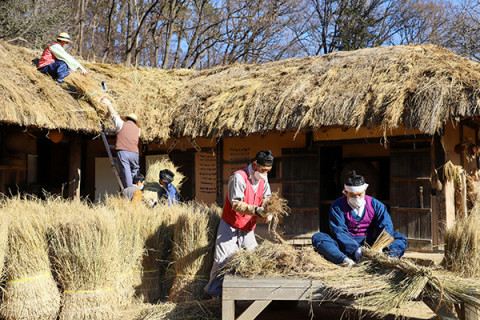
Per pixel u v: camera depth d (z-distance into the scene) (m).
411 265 3.48
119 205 5.45
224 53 22.53
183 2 20.58
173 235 5.25
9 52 8.21
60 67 7.98
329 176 10.38
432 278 3.38
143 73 10.31
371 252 3.84
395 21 24.30
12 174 8.85
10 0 14.85
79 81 8.13
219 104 8.49
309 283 3.59
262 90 8.30
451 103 6.45
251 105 8.05
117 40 24.16
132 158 7.55
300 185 8.52
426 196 7.42
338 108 7.15
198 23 20.20
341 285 3.51
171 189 7.11
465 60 7.68
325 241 4.26
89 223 4.33
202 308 4.32
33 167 9.63
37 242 4.26
